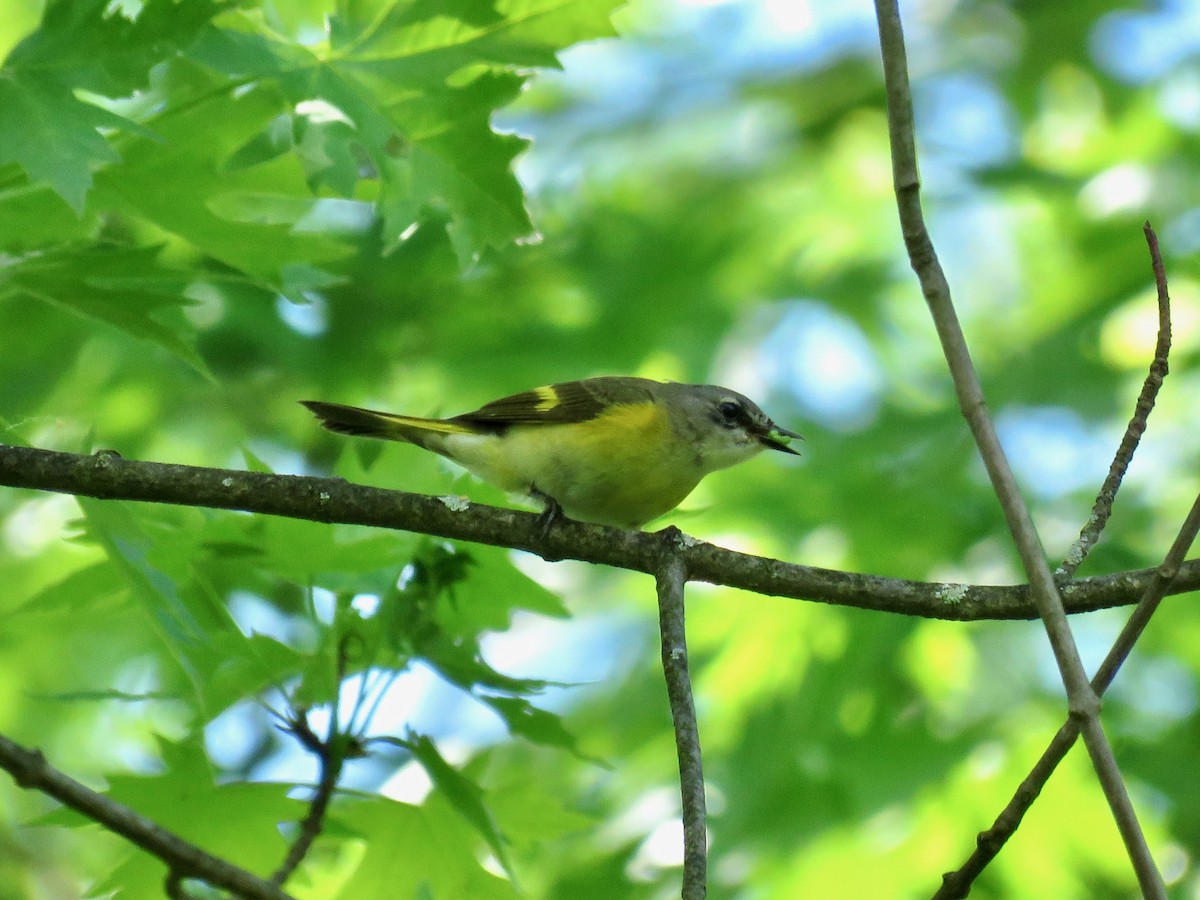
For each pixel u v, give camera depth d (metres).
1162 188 16.36
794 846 12.48
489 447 9.20
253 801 7.39
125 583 7.67
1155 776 12.77
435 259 16.56
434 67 7.77
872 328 17.25
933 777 12.44
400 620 7.39
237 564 9.41
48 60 6.71
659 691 14.32
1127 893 12.66
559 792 14.25
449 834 7.55
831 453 14.90
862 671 13.03
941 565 13.40
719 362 16.81
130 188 7.74
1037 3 19.06
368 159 8.95
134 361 16.17
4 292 7.52
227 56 7.43
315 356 16.66
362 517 7.27
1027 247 17.73
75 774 14.74
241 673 7.33
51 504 15.41
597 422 9.16
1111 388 14.80
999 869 12.62
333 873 9.77
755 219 18.22
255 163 7.88
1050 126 18.16
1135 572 7.03
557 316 17.28
